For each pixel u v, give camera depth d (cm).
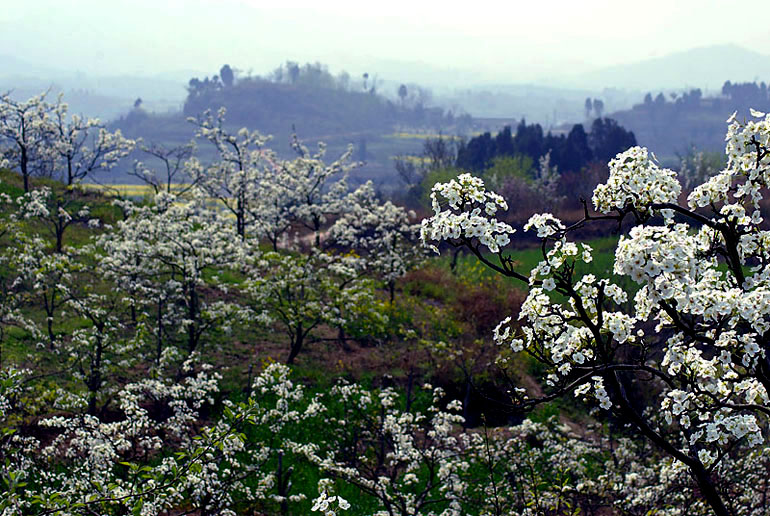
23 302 2355
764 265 796
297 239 4219
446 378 2431
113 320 2069
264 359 2455
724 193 795
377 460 1739
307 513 1656
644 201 737
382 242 3219
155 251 2267
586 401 792
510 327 788
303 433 2005
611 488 1373
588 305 743
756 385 836
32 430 1656
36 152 4119
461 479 1573
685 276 658
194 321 2236
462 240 723
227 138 3778
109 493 888
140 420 1381
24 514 1138
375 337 2767
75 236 3281
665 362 764
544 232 713
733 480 1230
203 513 1254
